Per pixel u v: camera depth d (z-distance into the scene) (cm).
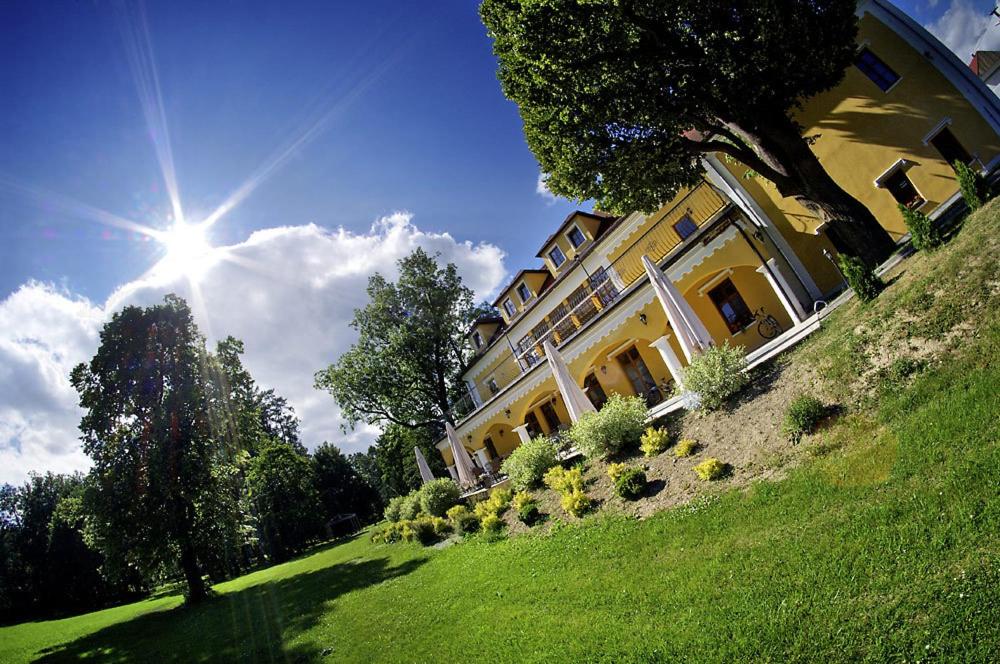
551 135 1466
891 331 880
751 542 664
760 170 1409
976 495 489
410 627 977
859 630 412
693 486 978
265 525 4981
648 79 1277
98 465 2320
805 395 938
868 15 1532
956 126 1415
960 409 630
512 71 1420
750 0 1102
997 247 824
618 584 748
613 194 1517
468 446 3191
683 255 1694
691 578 652
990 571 395
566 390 1748
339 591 1691
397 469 6550
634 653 528
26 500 4806
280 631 1334
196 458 2378
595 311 2211
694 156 1451
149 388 2464
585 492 1329
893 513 541
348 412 3919
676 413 1361
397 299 4031
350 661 899
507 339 3078
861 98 1552
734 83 1239
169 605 2511
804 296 1619
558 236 2627
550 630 686
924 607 399
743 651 452
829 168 1636
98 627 2264
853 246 1306
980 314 752
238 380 3005
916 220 1054
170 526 2236
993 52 3472
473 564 1300
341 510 7325
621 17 1181
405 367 3966
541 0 1222
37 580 4306
